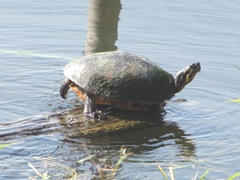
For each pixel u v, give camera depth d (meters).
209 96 25.03
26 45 29.45
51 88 25.20
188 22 33.03
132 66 22.92
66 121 22.20
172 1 36.19
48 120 22.14
